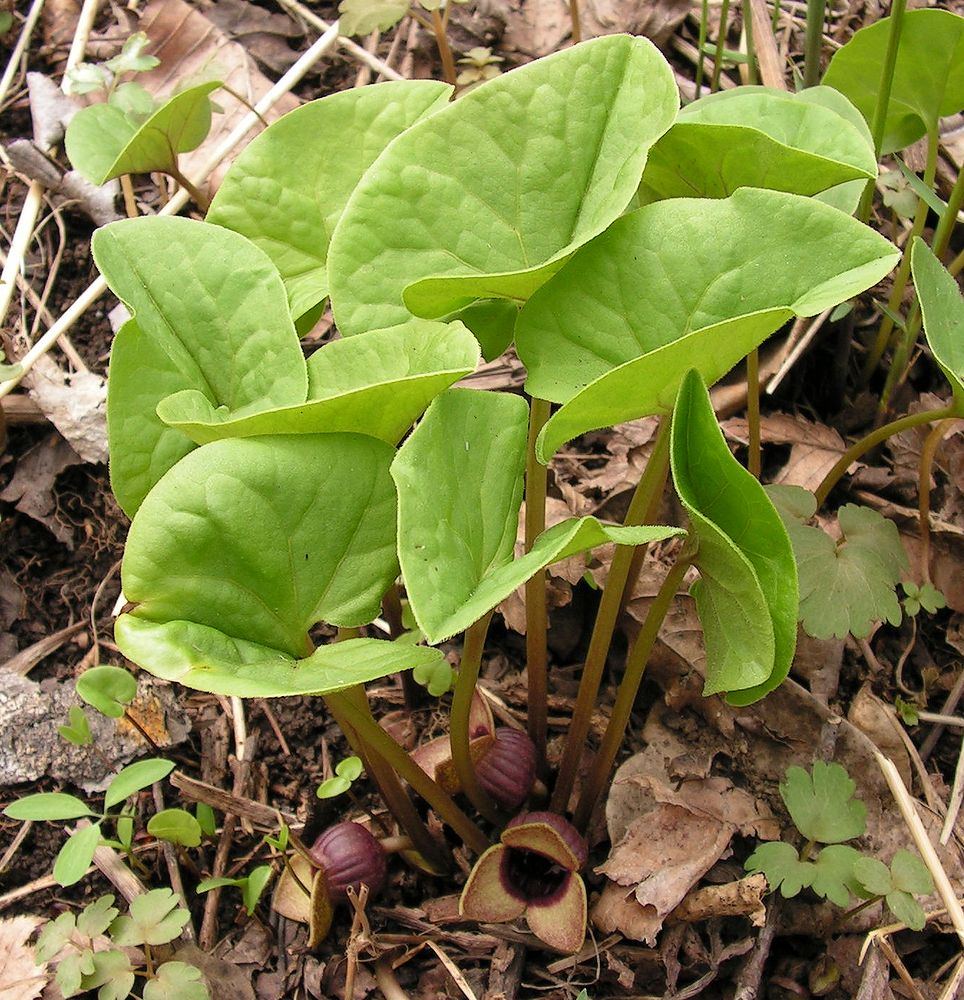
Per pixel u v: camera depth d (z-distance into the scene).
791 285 0.27
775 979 0.31
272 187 0.31
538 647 0.32
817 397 0.40
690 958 0.31
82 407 0.37
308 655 0.27
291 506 0.26
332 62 0.44
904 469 0.38
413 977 0.31
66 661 0.35
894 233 0.41
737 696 0.28
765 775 0.33
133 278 0.28
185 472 0.26
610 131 0.28
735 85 0.44
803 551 0.33
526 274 0.26
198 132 0.37
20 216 0.41
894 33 0.34
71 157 0.37
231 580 0.26
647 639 0.29
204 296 0.29
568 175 0.28
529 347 0.28
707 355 0.26
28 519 0.37
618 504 0.37
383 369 0.28
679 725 0.34
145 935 0.29
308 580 0.27
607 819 0.32
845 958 0.31
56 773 0.33
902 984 0.31
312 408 0.26
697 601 0.28
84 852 0.28
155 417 0.28
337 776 0.30
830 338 0.40
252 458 0.26
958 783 0.33
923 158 0.42
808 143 0.30
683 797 0.32
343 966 0.31
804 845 0.32
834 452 0.38
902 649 0.35
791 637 0.26
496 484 0.27
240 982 0.31
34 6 0.44
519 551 0.36
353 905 0.30
